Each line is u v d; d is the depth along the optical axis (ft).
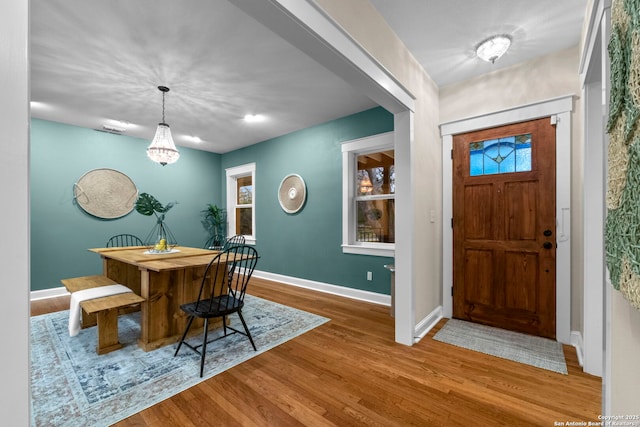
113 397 5.47
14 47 1.88
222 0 5.76
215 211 17.81
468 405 5.22
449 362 6.74
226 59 7.89
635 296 2.43
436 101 9.60
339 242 12.66
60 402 5.32
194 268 8.52
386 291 11.18
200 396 5.51
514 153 8.49
